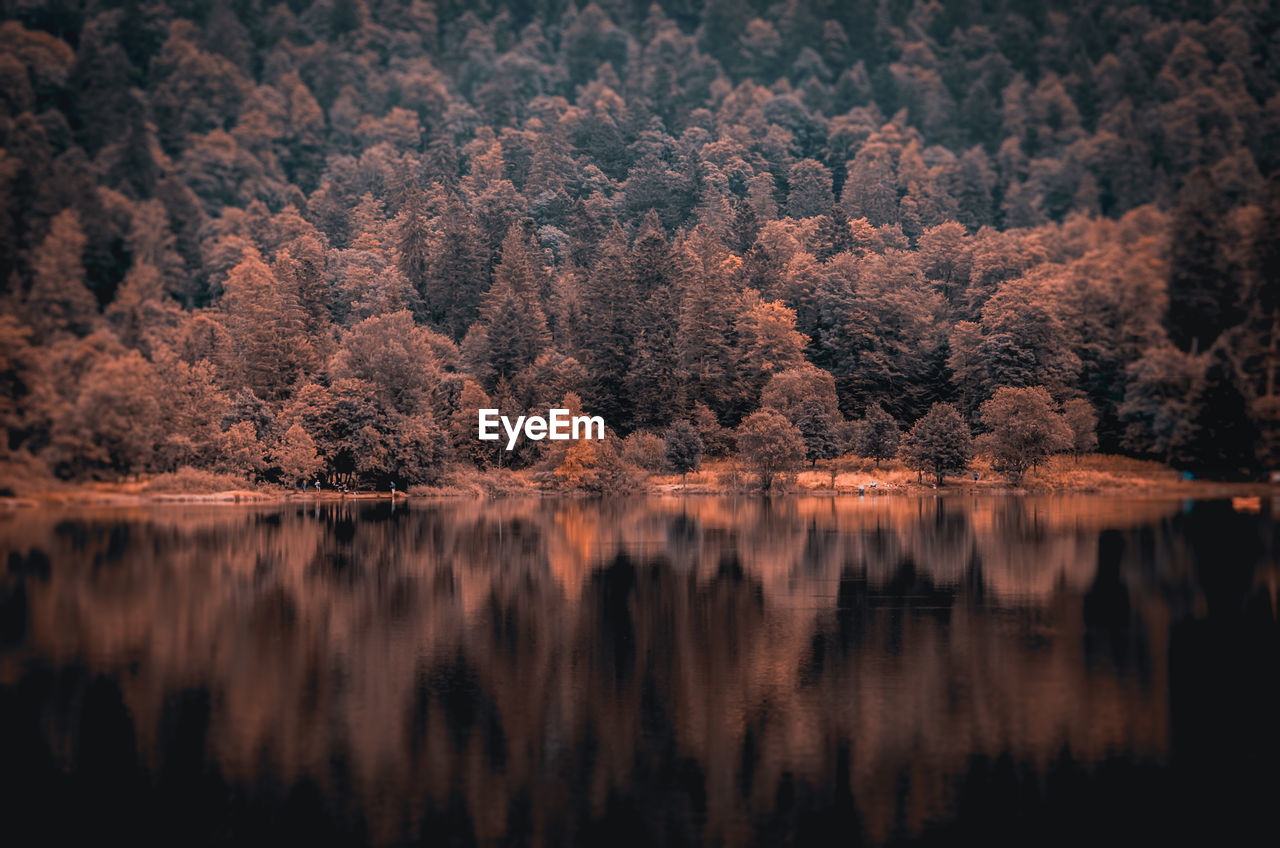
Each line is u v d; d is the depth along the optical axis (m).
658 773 24.92
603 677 33.78
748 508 107.81
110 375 113.50
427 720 28.91
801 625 42.53
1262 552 65.19
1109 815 22.48
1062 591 51.16
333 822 21.83
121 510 95.88
